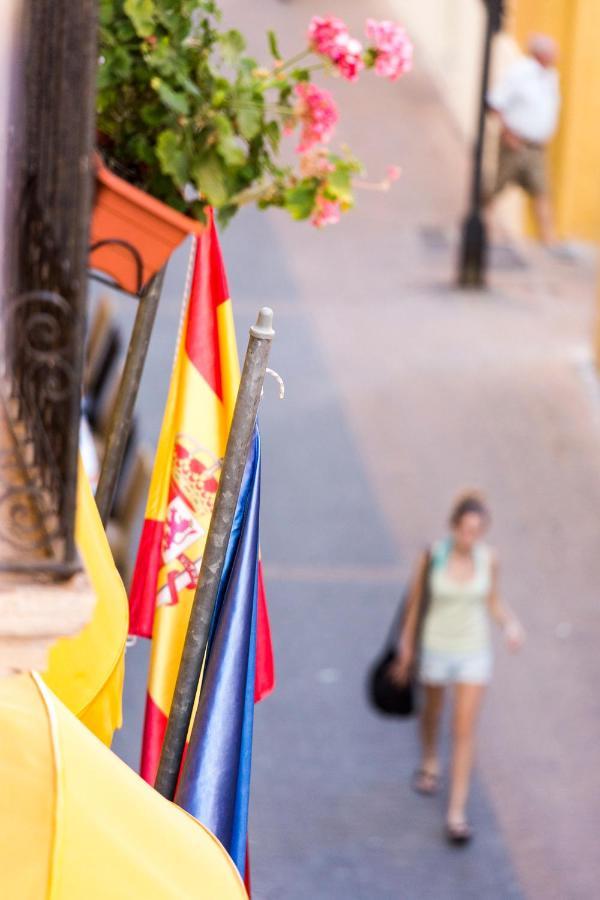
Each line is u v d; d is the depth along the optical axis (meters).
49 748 3.82
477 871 10.58
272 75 5.35
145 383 16.89
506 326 19.77
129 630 5.25
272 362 18.20
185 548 5.16
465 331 19.50
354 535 14.80
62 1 3.76
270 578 13.88
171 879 3.84
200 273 5.16
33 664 3.66
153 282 5.18
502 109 21.53
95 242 4.68
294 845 10.63
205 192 5.00
